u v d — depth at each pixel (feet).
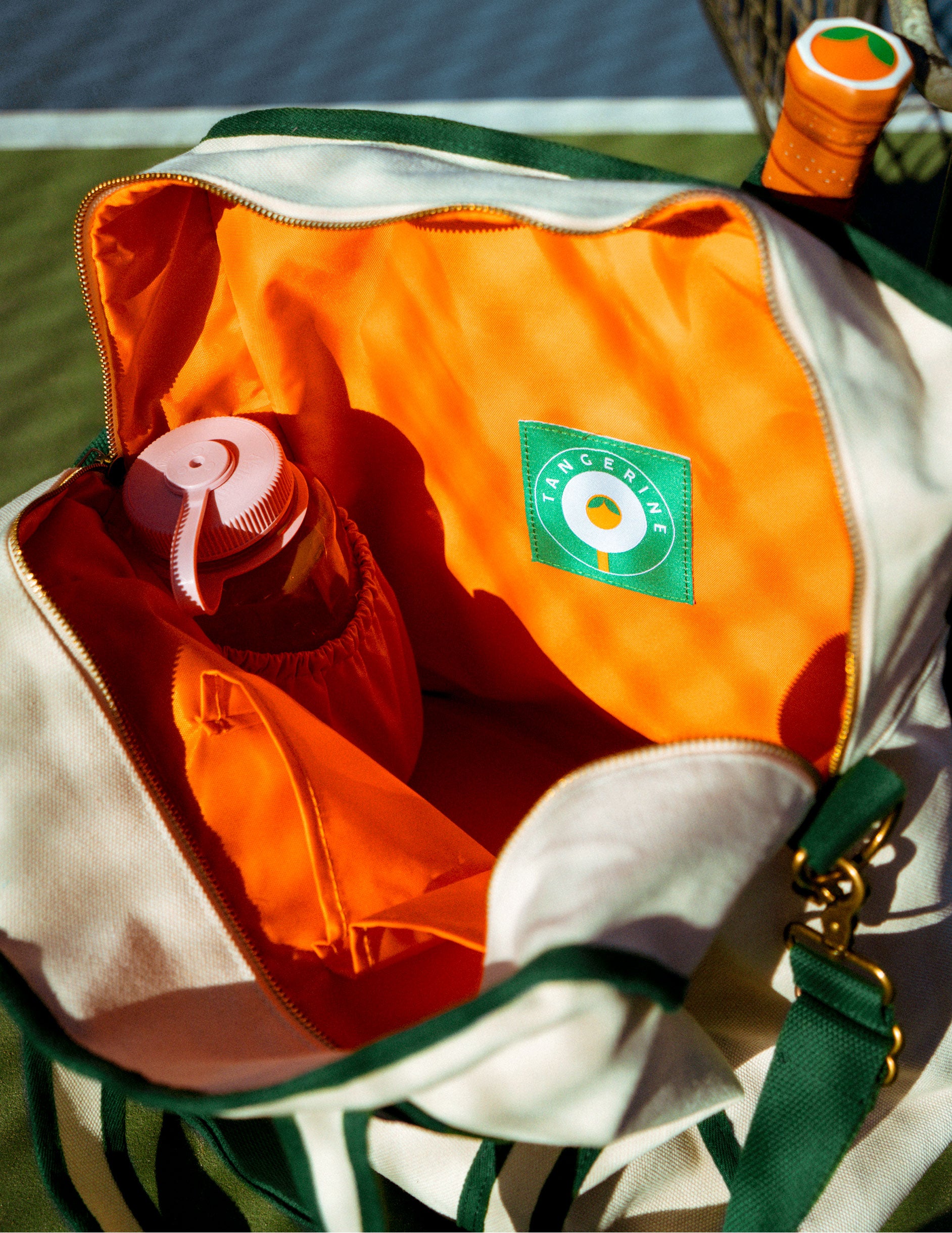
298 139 1.53
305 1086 1.09
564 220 1.22
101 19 5.33
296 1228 1.94
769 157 1.33
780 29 3.21
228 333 1.73
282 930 1.42
